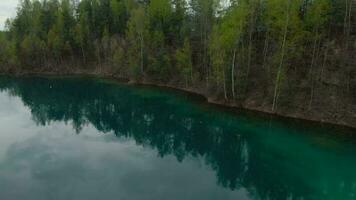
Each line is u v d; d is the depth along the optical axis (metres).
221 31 53.91
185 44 70.62
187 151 40.78
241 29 52.91
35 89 78.75
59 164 35.22
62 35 103.69
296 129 44.59
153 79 81.00
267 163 35.50
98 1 108.12
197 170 35.06
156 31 81.19
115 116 56.16
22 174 32.69
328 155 36.75
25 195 28.83
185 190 30.44
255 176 33.41
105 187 30.45
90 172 33.47
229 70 57.28
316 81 49.84
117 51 93.06
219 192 30.25
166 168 35.22
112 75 94.00
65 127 48.97
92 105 63.62
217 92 60.69
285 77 50.62
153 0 85.31
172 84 76.75
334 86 48.28
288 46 49.22
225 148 42.00
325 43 52.69
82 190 29.77
